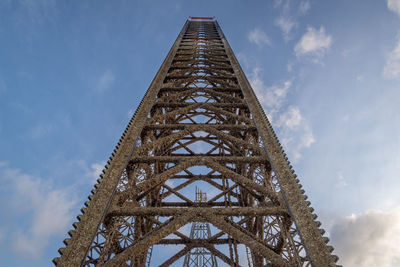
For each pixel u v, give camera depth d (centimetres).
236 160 758
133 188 648
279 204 633
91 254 493
